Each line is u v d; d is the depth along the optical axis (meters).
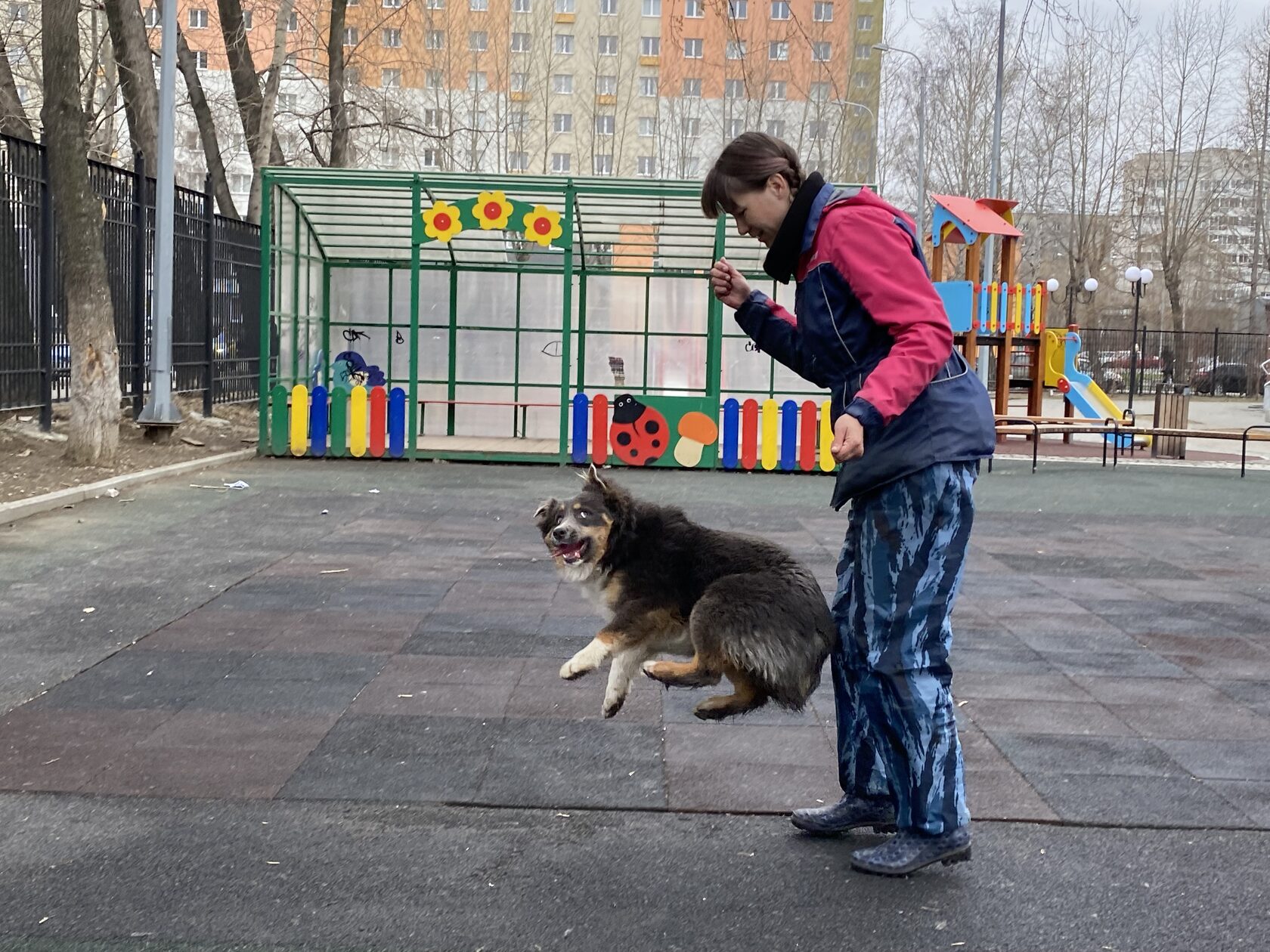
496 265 17.88
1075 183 46.03
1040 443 21.59
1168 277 49.56
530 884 3.49
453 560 8.60
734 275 3.95
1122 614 7.32
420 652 6.11
